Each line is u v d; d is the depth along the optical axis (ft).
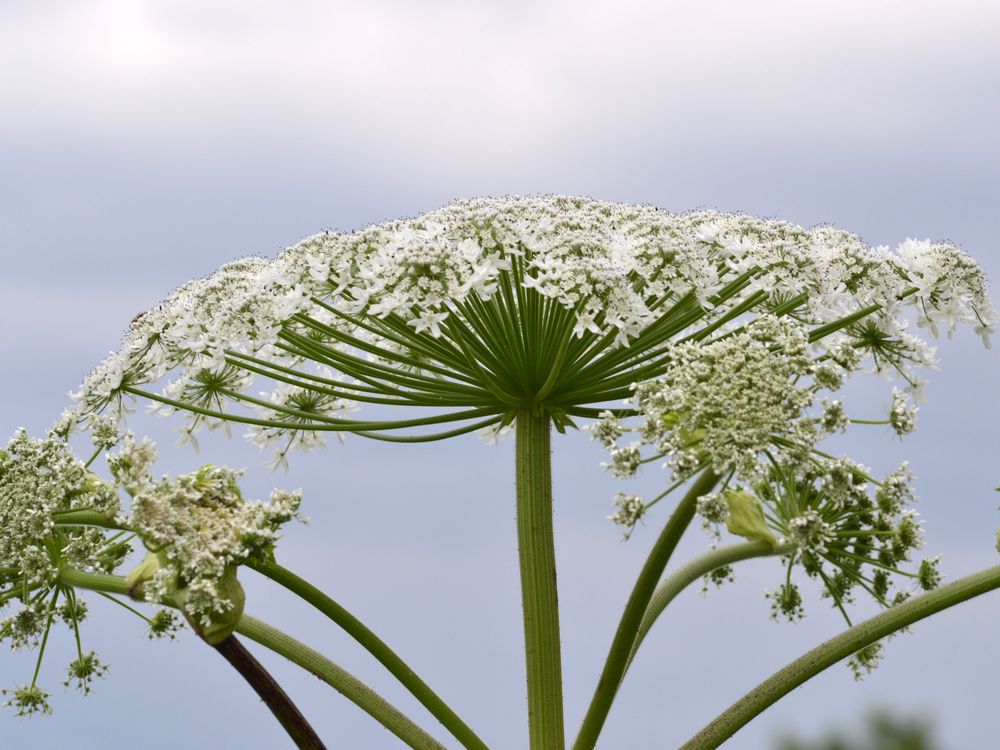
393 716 7.41
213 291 7.62
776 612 7.77
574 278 7.27
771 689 7.34
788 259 7.41
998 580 7.27
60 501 7.22
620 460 6.98
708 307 7.42
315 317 7.76
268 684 7.15
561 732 7.47
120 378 7.63
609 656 7.39
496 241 7.47
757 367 7.04
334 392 7.58
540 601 7.50
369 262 7.51
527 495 7.52
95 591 7.22
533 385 7.52
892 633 7.36
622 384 7.51
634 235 7.52
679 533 7.25
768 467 7.13
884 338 7.59
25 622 7.29
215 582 7.09
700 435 7.06
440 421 7.57
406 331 7.52
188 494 7.11
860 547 7.34
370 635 7.33
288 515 7.14
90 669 7.55
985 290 7.54
